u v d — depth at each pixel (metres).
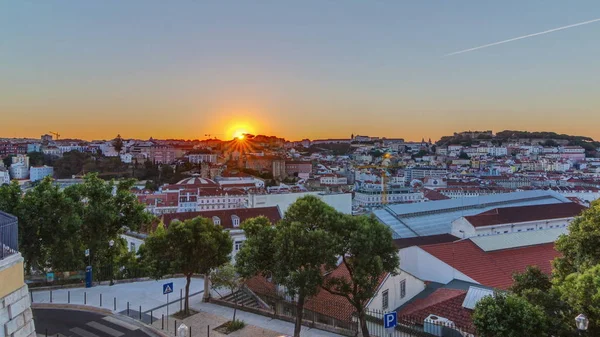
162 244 31.09
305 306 33.31
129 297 35.50
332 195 96.69
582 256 25.08
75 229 38.47
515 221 76.56
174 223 31.70
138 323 29.20
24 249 37.31
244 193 151.38
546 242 51.66
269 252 26.30
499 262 43.75
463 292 34.62
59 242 38.44
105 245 43.62
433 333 27.27
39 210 37.34
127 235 59.09
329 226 24.72
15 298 15.75
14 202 37.31
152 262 31.58
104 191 42.91
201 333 27.86
